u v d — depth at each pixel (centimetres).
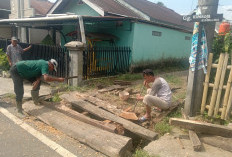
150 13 1227
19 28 1409
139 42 1020
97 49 788
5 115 464
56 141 364
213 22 429
